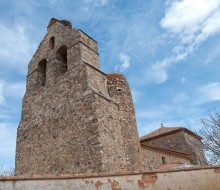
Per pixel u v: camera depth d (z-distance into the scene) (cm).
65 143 1145
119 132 1196
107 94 1309
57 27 1636
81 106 1164
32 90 1557
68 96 1263
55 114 1284
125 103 1360
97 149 1007
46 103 1388
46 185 554
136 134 1315
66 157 1108
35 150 1297
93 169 982
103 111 1148
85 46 1406
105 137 1068
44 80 1623
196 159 2245
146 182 685
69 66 1362
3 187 495
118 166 1059
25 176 537
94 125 1067
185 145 2345
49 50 1606
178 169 743
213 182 759
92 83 1240
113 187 640
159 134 2538
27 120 1469
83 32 1455
